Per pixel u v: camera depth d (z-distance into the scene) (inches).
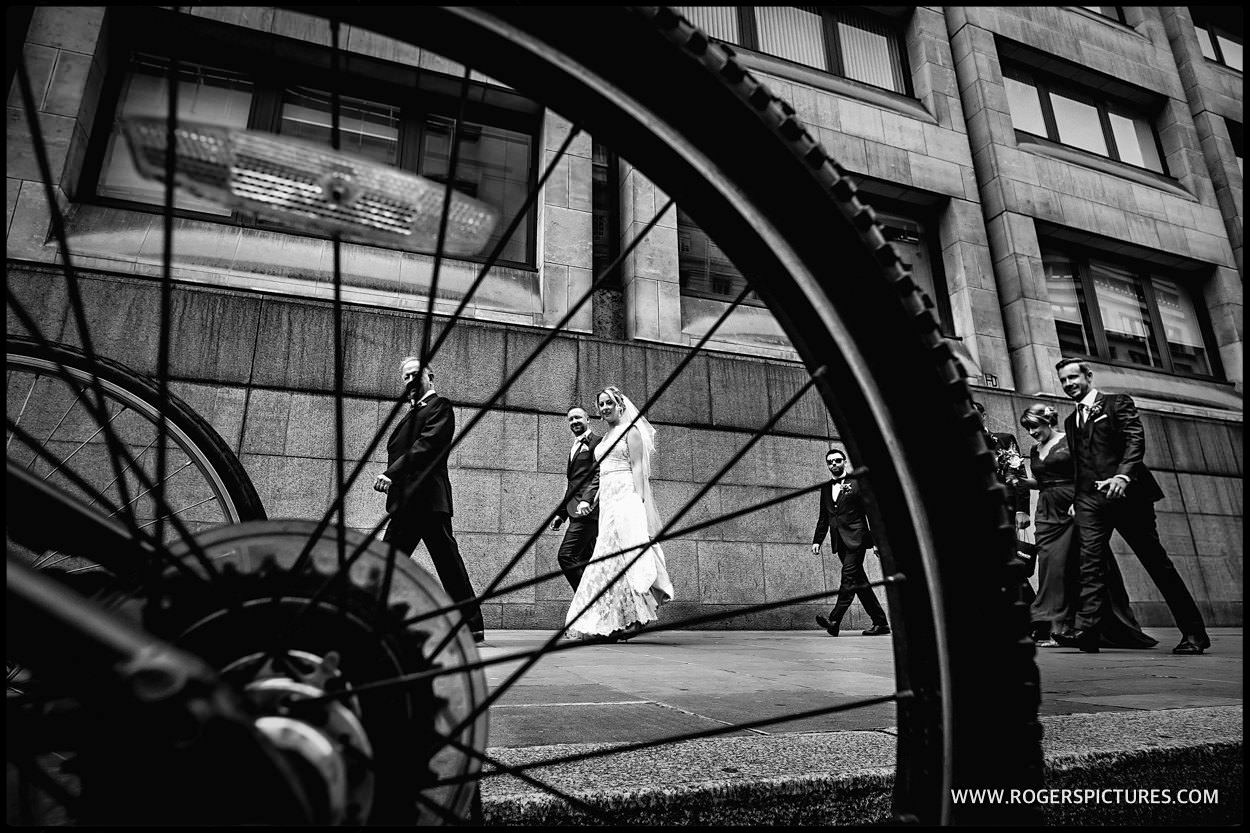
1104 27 543.8
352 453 274.7
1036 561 243.6
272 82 321.7
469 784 31.7
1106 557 200.1
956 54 492.1
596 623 209.8
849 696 95.9
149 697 21.5
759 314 374.3
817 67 455.5
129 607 29.1
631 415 229.3
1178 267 518.3
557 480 301.1
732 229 36.9
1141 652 196.1
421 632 31.9
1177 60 570.6
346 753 26.6
